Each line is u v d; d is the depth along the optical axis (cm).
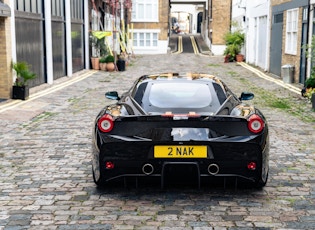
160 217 445
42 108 1141
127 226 425
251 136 473
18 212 460
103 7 2948
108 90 1556
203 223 430
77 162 646
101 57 2477
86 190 525
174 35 6188
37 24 1524
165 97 531
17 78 1254
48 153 697
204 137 468
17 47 1329
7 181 561
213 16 3959
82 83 1761
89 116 1035
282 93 1471
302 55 1645
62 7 1862
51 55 1636
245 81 1886
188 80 582
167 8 4075
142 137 473
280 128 899
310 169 609
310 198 498
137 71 2398
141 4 4066
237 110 511
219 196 501
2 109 1101
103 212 459
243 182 527
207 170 473
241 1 3186
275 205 477
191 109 506
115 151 475
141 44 4125
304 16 1597
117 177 485
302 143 766
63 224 430
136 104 522
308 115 1057
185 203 481
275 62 2117
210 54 3938
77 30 2208
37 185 545
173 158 470
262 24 2495
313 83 1336
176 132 469
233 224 428
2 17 1195
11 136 821
